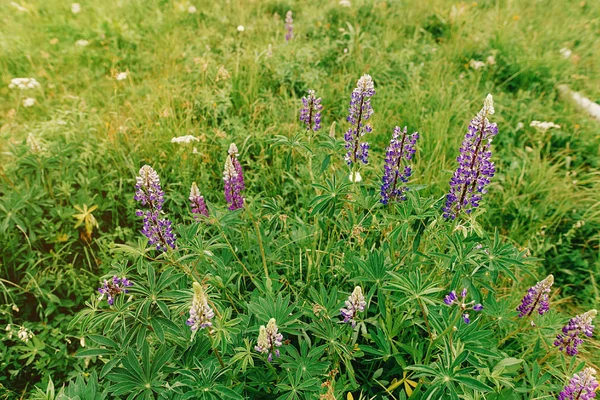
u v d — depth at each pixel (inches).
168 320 30.2
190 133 55.6
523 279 45.9
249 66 68.6
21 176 48.1
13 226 43.6
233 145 38.4
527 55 76.3
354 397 35.8
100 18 82.1
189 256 33.2
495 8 90.7
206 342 31.9
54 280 43.6
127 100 63.9
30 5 87.0
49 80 69.8
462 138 59.7
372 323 34.3
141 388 29.3
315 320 33.1
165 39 78.8
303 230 42.9
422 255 34.5
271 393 32.7
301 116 39.3
